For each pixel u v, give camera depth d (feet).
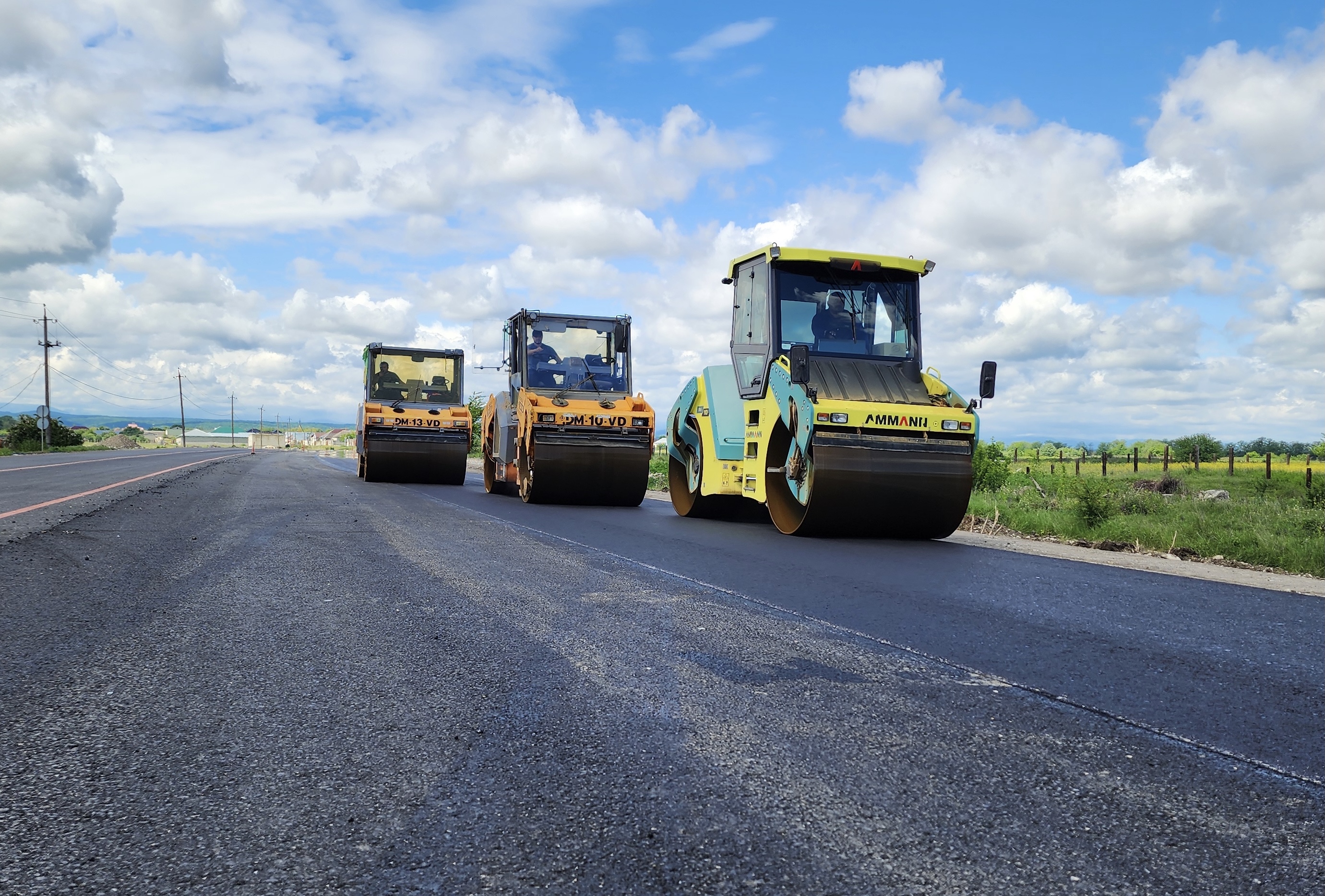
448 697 10.14
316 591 17.19
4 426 330.54
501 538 27.53
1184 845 6.57
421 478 67.15
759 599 17.29
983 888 5.79
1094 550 30.35
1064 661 12.68
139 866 6.00
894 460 28.43
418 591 17.40
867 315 32.42
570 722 9.25
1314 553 26.91
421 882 5.78
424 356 71.05
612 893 5.65
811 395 28.55
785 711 9.78
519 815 6.85
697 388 38.86
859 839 6.51
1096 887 5.84
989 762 8.31
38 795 7.23
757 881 5.82
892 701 10.34
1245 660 13.08
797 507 30.60
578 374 49.01
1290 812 7.29
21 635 13.26
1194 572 23.70
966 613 16.35
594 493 45.68
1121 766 8.32
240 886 5.73
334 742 8.57
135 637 13.21
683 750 8.40
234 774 7.72
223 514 33.35
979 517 40.09
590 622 14.65
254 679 10.89
